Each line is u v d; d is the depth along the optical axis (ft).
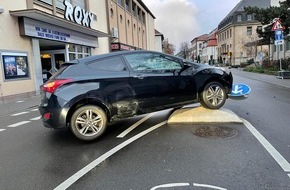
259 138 17.43
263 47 152.56
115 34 103.86
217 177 12.37
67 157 15.88
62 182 12.67
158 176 12.75
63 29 63.41
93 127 18.83
